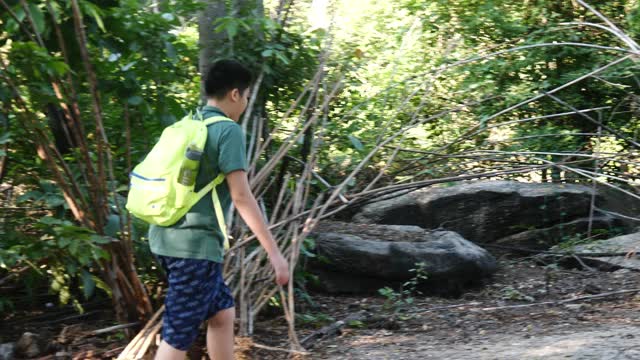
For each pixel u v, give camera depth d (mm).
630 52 7238
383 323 5977
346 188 6633
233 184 3811
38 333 5449
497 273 7527
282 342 5449
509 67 9672
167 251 3863
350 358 5094
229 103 4031
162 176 3797
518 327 5855
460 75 9734
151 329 4902
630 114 9523
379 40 9969
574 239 8148
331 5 8031
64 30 5148
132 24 5316
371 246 6828
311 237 6754
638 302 6469
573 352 4875
